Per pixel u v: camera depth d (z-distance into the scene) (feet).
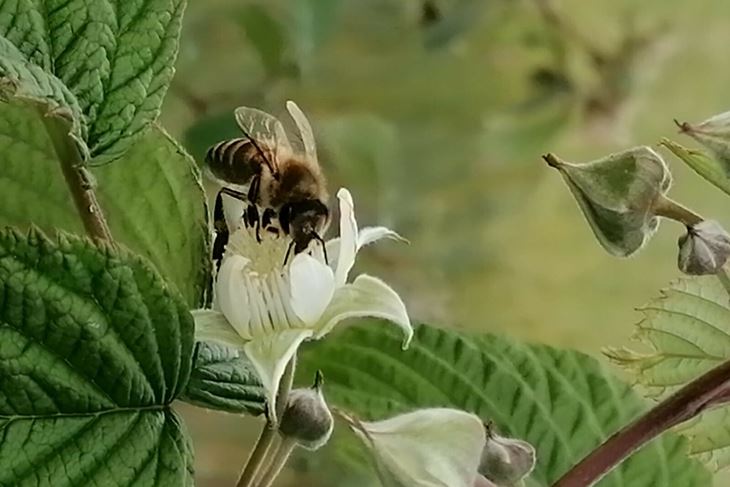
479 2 1.61
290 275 0.67
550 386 0.86
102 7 0.67
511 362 0.86
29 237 0.62
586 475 0.71
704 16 1.86
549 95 1.65
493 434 0.70
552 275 1.79
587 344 1.75
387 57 1.69
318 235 0.71
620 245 0.71
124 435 0.65
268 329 0.67
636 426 0.71
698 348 0.81
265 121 0.75
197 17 1.43
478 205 1.75
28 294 0.63
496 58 1.73
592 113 1.66
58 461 0.64
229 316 0.67
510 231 1.78
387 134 1.43
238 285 0.67
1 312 0.63
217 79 1.47
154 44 0.68
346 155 1.39
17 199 0.69
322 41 1.35
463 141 1.71
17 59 0.65
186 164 0.70
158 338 0.65
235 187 0.73
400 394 0.85
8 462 0.63
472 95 1.71
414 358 0.85
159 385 0.66
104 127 0.68
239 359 0.71
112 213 0.70
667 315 0.81
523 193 1.79
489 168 1.75
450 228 1.71
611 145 1.68
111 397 0.65
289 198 0.72
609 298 1.78
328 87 1.63
